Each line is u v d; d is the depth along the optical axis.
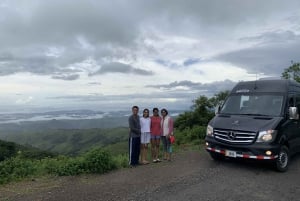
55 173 9.72
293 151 9.70
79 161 9.88
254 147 8.59
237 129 8.90
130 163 10.71
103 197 6.97
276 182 7.95
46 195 7.31
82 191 7.54
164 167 10.09
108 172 9.69
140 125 10.86
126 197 6.90
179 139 17.27
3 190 7.91
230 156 9.03
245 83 10.84
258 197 6.77
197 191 7.21
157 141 11.22
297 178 8.34
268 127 8.68
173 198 6.73
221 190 7.26
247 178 8.32
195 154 12.31
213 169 9.37
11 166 9.63
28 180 9.02
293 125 9.65
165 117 11.26
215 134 9.43
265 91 10.09
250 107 9.87
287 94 9.82
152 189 7.46
